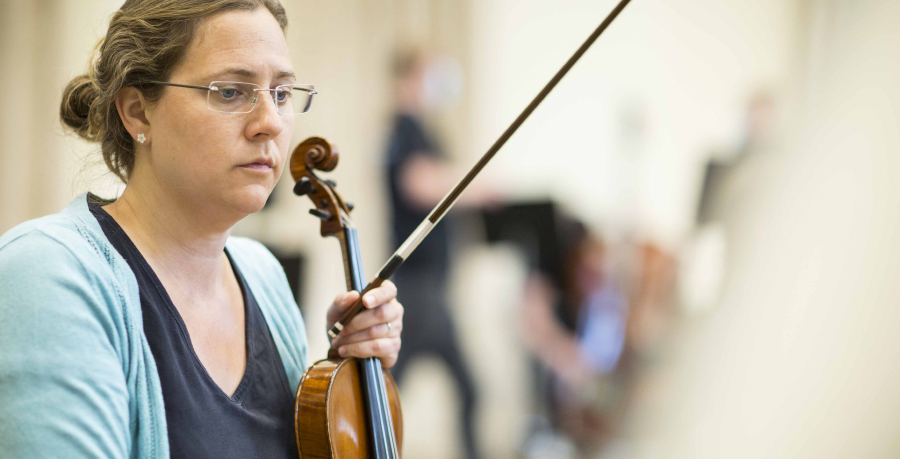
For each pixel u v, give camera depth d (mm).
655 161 6504
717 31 6352
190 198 1239
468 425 4148
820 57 5809
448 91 6281
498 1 6562
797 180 4996
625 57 6520
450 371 4109
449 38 6512
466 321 5336
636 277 5039
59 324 1056
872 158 5059
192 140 1205
